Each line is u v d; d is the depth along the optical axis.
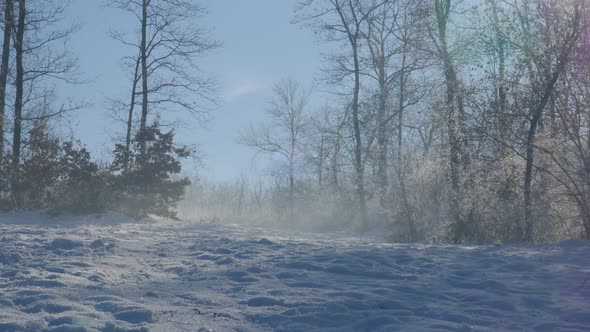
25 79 25.52
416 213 17.84
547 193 15.30
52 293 7.57
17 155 22.47
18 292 7.58
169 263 10.50
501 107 15.81
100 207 21.94
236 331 6.24
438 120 17.80
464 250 12.55
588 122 14.61
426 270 9.96
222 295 7.87
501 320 6.91
